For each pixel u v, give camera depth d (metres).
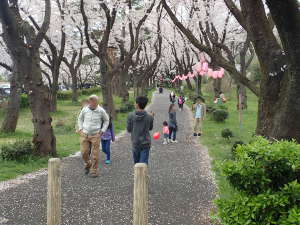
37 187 7.24
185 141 14.17
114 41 25.11
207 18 15.06
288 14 5.26
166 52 48.31
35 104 10.02
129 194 6.76
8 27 9.38
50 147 10.21
